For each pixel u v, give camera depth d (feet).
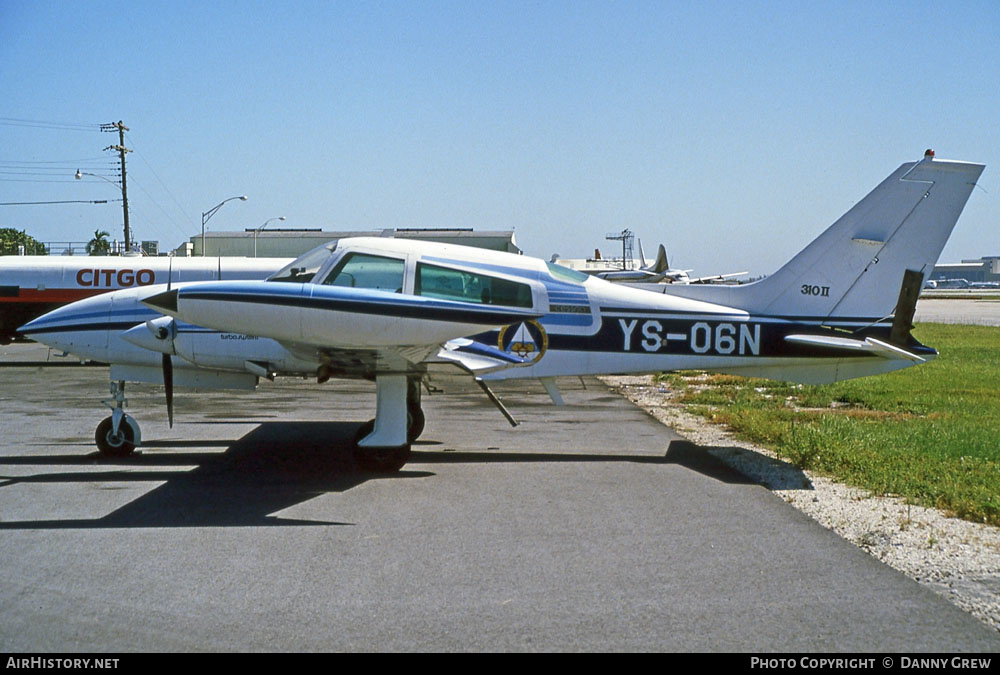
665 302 31.58
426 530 20.27
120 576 16.71
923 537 20.12
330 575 16.88
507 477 26.58
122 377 31.37
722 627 14.38
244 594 15.74
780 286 31.91
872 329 31.91
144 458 29.32
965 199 31.50
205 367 30.94
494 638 13.82
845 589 16.31
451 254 29.58
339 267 28.35
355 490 24.57
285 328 24.36
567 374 31.30
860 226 31.65
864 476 26.20
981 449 30.07
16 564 17.43
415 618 14.66
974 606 15.62
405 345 24.49
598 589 16.20
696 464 28.99
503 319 25.00
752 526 20.81
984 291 454.40
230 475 26.55
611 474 27.14
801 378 32.22
